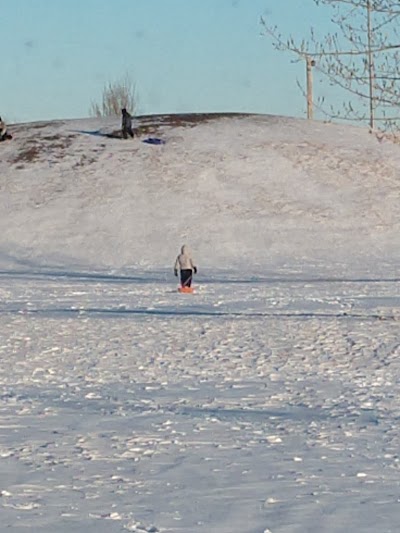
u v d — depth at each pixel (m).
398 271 56.75
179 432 15.49
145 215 72.56
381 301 38.97
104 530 9.84
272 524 10.04
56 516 10.44
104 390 20.20
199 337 28.48
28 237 69.31
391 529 9.77
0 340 28.14
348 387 20.22
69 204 74.69
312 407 17.88
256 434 15.30
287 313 34.78
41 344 27.36
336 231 70.88
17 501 11.15
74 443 14.63
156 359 24.70
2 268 61.12
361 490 11.56
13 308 37.56
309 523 10.06
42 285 48.22
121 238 68.56
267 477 12.34
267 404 18.28
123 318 33.41
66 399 19.00
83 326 31.11
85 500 11.19
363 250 67.25
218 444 14.52
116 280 51.94
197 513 10.54
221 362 24.14
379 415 16.89
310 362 23.97
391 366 23.11
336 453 13.82
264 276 54.16
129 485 11.94
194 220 71.56
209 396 19.31
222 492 11.54
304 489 11.65
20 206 74.81
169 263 62.84
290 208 74.56
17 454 13.84
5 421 16.55
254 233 69.69
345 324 30.81
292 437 15.04
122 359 24.78
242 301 39.47
